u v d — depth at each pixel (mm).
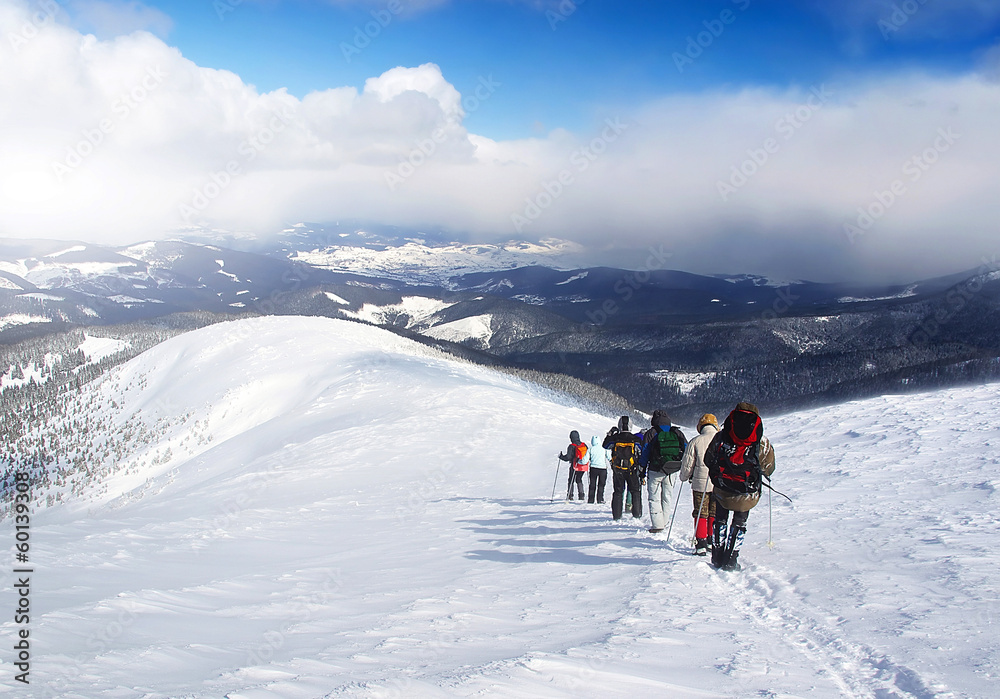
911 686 3207
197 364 103438
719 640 4285
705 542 7645
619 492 11492
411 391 52875
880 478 12070
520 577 6969
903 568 5934
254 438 49719
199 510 19828
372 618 5066
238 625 4781
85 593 5566
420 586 6598
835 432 19938
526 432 34719
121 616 4691
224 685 2965
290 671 3312
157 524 12398
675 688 3211
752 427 6926
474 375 79750
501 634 4480
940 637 3957
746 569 6648
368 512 15203
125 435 83938
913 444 15484
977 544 6625
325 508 16375
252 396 80062
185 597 5715
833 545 7320
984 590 4934
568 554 8328
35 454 87062
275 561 8711
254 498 21344
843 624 4469
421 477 23109
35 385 145500
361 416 45562
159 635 4164
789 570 6352
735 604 5434
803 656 3943
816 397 116812
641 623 4723
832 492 11227
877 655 3752
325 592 6344
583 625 4758
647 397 187625
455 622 4879
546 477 21484
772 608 5176
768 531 8617
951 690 3082
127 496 45531
